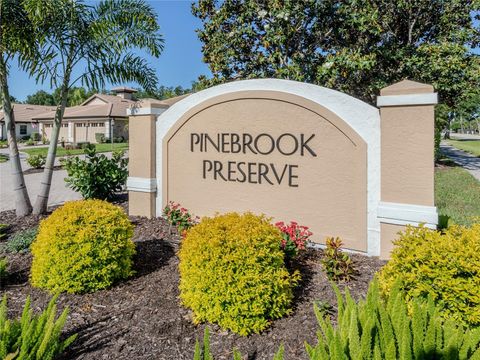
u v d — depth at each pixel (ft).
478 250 7.64
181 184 20.75
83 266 12.27
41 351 7.45
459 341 6.17
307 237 14.83
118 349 9.27
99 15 23.54
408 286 8.11
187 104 20.26
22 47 22.13
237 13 35.45
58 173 51.55
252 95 17.76
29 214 23.58
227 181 18.90
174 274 13.69
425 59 33.81
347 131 15.24
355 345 5.97
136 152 22.13
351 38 34.58
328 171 15.80
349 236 15.37
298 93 16.42
